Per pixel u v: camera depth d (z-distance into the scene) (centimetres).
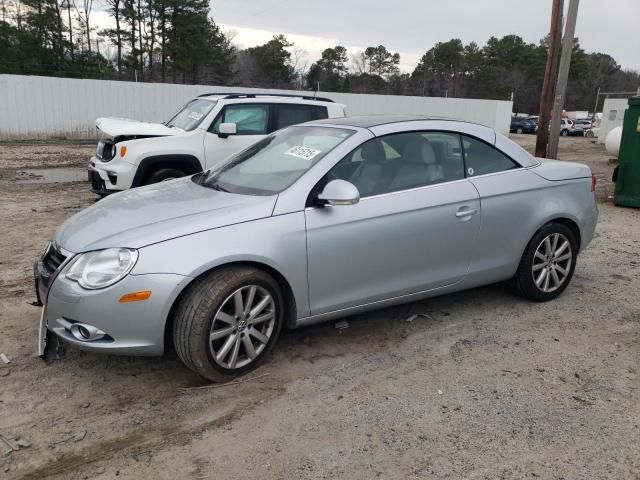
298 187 369
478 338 424
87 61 4634
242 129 841
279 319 368
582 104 8125
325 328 434
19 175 1204
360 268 385
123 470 273
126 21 4859
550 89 1520
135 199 401
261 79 5778
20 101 1936
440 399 339
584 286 546
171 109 2197
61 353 382
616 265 621
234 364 352
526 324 451
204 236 331
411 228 399
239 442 296
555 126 1402
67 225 382
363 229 380
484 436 303
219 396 338
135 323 319
